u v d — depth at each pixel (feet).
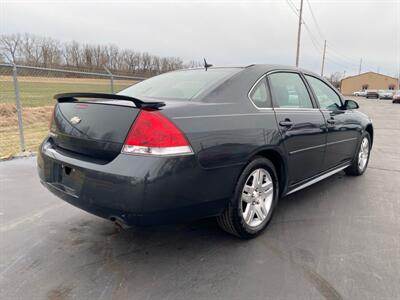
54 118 9.81
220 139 8.36
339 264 8.65
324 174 13.48
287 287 7.68
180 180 7.56
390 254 9.19
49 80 40.88
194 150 7.77
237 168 8.84
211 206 8.48
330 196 13.87
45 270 8.27
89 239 9.90
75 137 8.59
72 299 7.20
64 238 9.94
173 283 7.80
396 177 17.01
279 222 11.19
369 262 8.77
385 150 25.13
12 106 38.55
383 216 11.85
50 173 9.29
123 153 7.55
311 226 10.92
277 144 10.03
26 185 14.74
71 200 8.50
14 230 10.41
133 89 11.48
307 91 12.53
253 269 8.40
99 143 8.00
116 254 9.08
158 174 7.27
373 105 106.22
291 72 12.11
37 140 25.61
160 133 7.39
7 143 24.08
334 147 13.58
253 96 10.03
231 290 7.57
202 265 8.56
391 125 44.80
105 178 7.54
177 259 8.85
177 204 7.67
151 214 7.43
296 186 11.69
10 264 8.50
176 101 8.79
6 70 26.25
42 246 9.45
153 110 7.60
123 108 7.90
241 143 8.85
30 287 7.59
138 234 10.24
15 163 18.57
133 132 7.50
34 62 94.32
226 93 9.43
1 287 7.57
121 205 7.41
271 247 9.52
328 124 12.79
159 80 11.64
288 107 11.19
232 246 9.55
